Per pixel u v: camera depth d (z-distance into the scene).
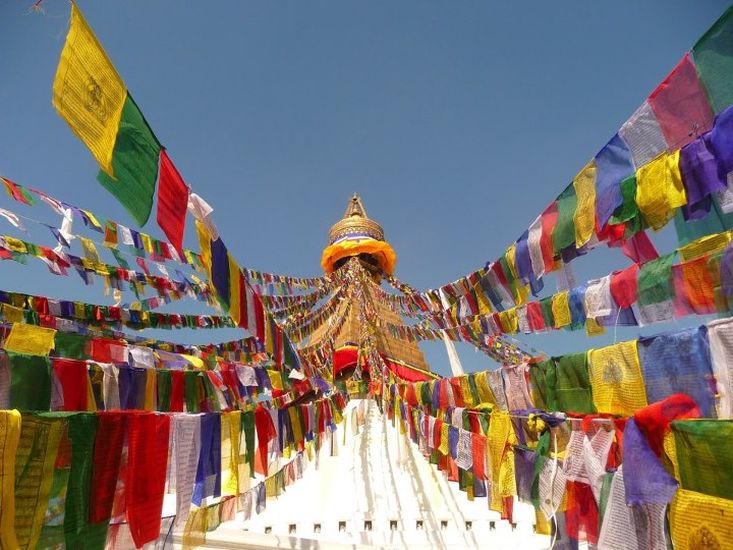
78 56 2.66
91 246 6.14
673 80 3.10
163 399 4.90
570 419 3.93
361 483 11.20
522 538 9.98
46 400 3.59
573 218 4.17
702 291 3.34
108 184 2.85
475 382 5.92
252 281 8.12
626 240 4.06
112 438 3.19
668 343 3.21
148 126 3.16
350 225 21.56
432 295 7.29
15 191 5.11
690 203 3.09
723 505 2.42
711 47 2.87
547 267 4.69
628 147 3.53
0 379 3.36
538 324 5.19
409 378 15.51
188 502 3.94
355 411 12.71
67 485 2.83
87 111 2.71
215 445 4.42
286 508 10.68
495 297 5.89
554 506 3.84
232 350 7.76
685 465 2.69
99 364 4.17
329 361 10.69
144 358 5.71
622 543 3.01
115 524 3.25
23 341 4.71
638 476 2.82
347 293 12.96
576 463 3.69
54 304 5.84
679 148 3.16
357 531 10.07
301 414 6.85
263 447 5.48
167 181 3.34
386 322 12.04
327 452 11.98
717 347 2.93
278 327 5.65
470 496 6.03
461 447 5.66
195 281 7.20
